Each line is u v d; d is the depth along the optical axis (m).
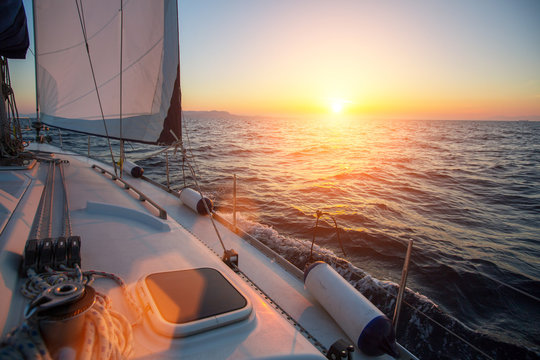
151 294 1.91
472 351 3.93
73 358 1.20
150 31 4.10
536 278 6.50
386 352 2.20
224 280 2.17
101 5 4.05
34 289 1.71
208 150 26.66
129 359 1.49
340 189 13.69
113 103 4.44
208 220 4.64
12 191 3.16
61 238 2.12
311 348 1.75
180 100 4.24
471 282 6.02
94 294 1.29
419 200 12.59
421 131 90.94
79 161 6.78
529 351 4.25
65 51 4.27
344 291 2.45
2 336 1.37
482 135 70.12
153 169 15.21
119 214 3.41
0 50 3.53
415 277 6.09
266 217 8.87
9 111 4.18
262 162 21.45
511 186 16.31
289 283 3.08
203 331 1.68
